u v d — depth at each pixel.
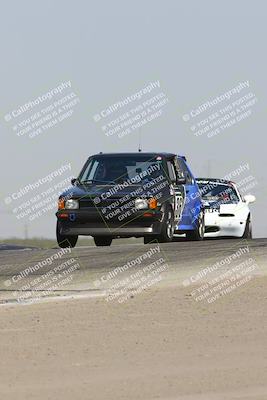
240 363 23.67
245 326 27.98
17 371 22.78
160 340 26.16
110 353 24.67
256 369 23.03
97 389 21.06
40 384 21.52
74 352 24.75
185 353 24.75
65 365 23.41
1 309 30.69
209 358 24.22
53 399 20.19
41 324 28.12
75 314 29.67
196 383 21.62
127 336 26.62
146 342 25.91
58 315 29.50
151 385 21.44
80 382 21.72
